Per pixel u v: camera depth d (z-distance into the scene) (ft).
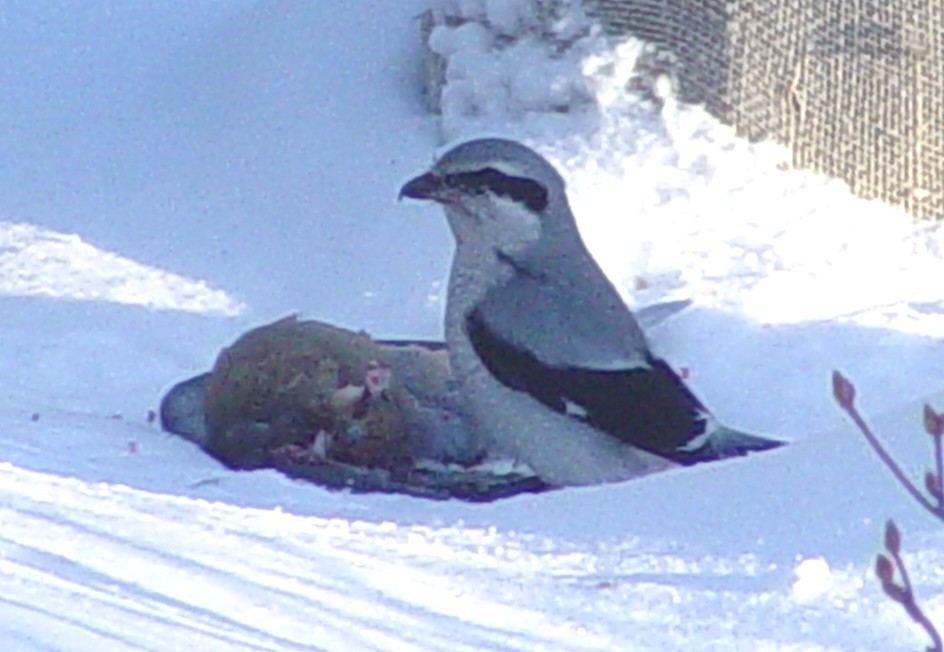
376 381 37.63
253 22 64.03
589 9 56.90
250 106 59.57
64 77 61.98
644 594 27.27
